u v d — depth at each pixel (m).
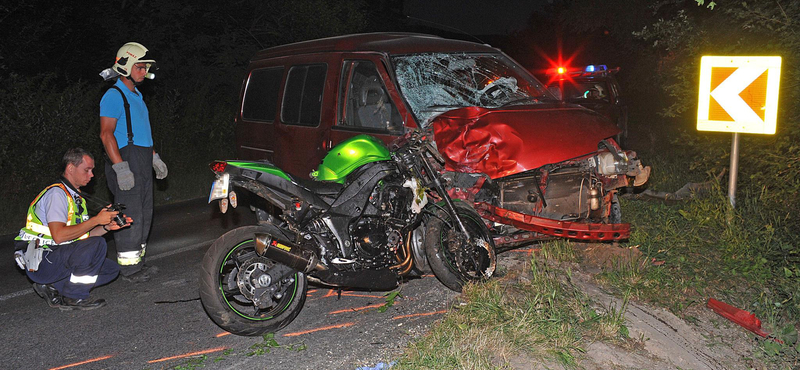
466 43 6.79
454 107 5.94
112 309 5.40
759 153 7.36
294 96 7.02
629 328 4.77
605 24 20.64
